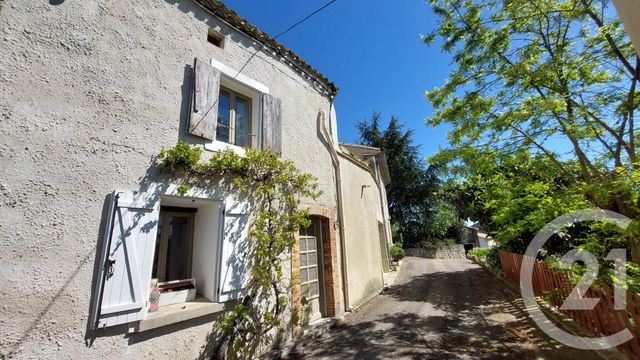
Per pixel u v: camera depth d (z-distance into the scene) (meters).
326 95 7.53
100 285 2.84
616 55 5.05
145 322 3.10
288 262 5.16
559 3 5.12
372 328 5.63
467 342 4.65
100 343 2.80
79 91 3.05
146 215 3.34
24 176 2.60
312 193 5.84
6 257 2.42
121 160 3.25
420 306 7.28
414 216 28.25
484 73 5.88
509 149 5.88
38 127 2.73
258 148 5.08
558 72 5.25
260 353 4.29
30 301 2.48
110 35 3.41
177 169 3.73
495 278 11.22
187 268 4.25
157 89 3.76
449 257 25.14
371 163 15.74
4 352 2.31
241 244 4.30
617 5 1.63
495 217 6.91
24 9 2.84
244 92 5.23
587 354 3.85
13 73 2.67
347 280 6.82
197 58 4.27
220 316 3.93
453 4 5.76
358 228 8.49
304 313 5.57
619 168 4.23
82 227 2.86
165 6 4.11
